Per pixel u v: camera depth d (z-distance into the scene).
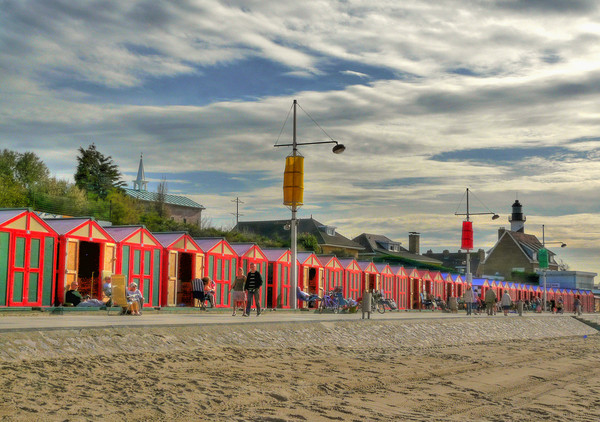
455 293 66.25
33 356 13.01
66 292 26.69
